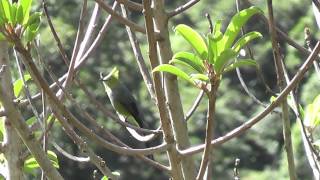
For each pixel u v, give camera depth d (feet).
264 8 40.65
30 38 13.12
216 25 13.10
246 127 14.07
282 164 73.10
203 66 12.93
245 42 13.03
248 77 79.10
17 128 13.79
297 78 13.91
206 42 13.39
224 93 79.61
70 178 66.08
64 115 14.06
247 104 78.59
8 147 16.47
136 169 75.82
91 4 52.31
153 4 16.62
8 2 12.98
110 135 16.21
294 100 16.60
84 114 16.01
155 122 72.69
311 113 18.67
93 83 66.80
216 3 72.79
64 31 61.77
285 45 66.80
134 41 17.65
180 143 16.35
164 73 16.61
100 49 75.87
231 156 78.13
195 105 17.21
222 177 78.02
